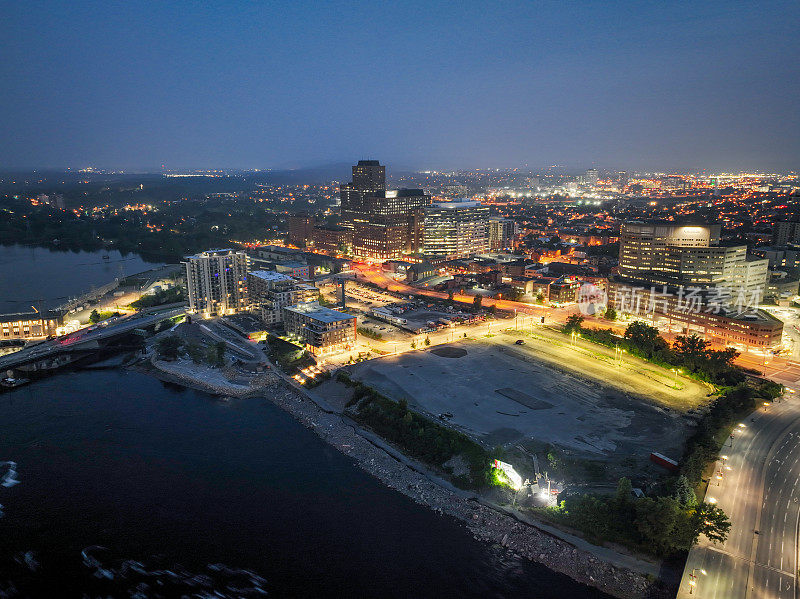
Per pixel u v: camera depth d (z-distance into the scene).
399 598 150.00
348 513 186.12
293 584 155.00
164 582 155.88
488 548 169.25
